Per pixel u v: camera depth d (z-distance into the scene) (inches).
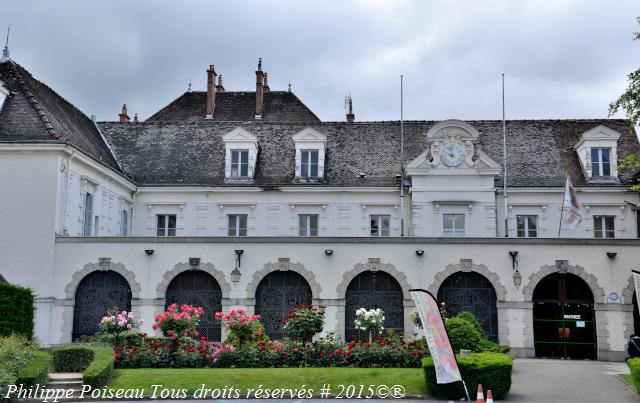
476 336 805.2
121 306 1025.5
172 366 781.3
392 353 780.6
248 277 1024.2
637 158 1059.9
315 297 1015.0
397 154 1328.7
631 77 940.6
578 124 1385.3
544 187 1224.8
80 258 1021.2
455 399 661.9
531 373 818.2
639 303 701.3
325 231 1242.6
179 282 1035.9
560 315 1006.4
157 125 1418.6
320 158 1278.3
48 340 996.6
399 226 1232.2
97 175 1139.9
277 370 739.4
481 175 1205.7
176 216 1269.7
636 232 1210.6
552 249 1008.2
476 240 1015.0
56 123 1101.7
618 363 941.8
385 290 1021.8
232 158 1290.6
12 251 1006.4
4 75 1127.0
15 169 1018.7
